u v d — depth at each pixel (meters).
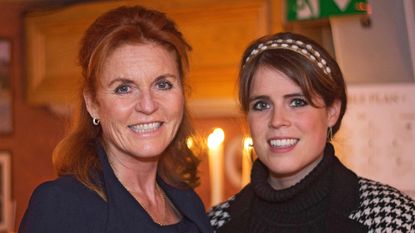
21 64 3.50
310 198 1.68
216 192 2.48
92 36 1.52
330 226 1.63
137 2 2.94
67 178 1.52
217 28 2.80
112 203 1.52
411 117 2.48
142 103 1.51
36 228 1.43
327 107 1.69
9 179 3.53
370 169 2.52
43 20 3.19
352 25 2.59
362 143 2.52
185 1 2.85
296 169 1.65
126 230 1.52
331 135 1.75
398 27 2.55
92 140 1.62
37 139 3.51
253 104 1.69
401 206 1.59
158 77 1.53
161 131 1.57
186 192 1.80
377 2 2.58
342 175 1.70
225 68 2.79
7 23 3.48
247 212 1.79
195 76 2.85
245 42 2.75
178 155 1.85
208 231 1.75
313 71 1.62
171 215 1.73
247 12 2.74
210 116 3.19
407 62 2.54
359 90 2.53
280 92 1.63
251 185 1.84
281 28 2.68
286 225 1.70
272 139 1.65
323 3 2.57
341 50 2.59
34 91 3.26
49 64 3.20
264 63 1.65
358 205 1.63
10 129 3.53
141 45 1.52
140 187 1.67
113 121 1.53
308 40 1.67
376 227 1.58
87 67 1.53
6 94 3.51
